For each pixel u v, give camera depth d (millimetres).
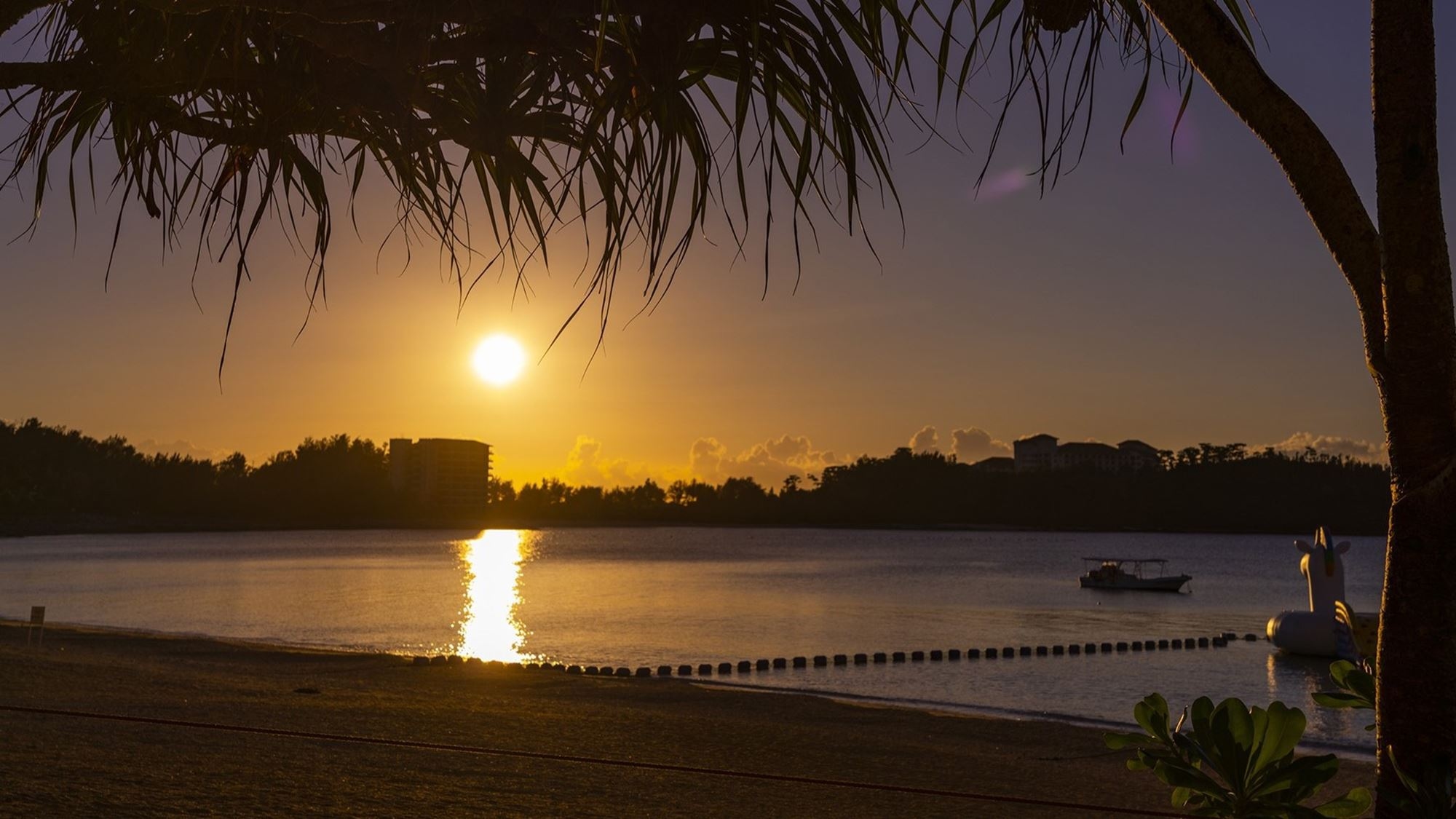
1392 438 2314
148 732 10102
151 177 2959
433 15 2471
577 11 2631
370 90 2969
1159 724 3025
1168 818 5781
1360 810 2801
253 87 2906
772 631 38094
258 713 12812
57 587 59125
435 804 7875
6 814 6422
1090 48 2400
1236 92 2391
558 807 8109
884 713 17250
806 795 9492
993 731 15633
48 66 2820
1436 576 2232
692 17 2609
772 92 2604
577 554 125000
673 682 23969
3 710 10906
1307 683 25328
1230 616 47000
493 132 2992
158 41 2852
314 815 7219
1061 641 35250
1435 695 2217
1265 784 2795
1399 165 2270
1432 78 2273
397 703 14828
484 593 57594
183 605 47844
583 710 15305
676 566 94250
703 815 8297
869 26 2613
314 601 51156
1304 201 2400
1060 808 9766
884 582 70125
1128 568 97750
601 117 2508
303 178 3199
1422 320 2252
